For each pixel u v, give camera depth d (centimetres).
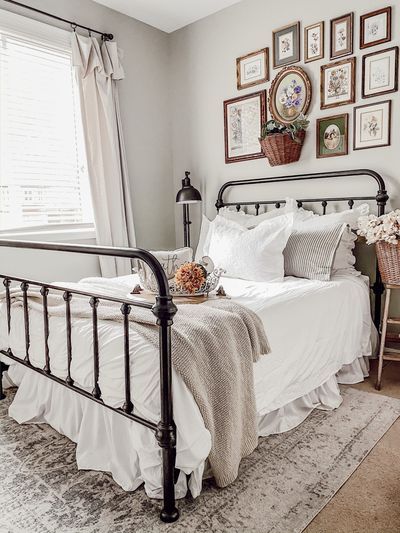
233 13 331
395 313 273
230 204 347
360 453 170
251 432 158
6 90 279
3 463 166
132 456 150
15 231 283
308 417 201
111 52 317
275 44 310
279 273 246
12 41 279
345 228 251
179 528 131
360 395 226
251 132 329
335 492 146
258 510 138
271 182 323
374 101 271
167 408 128
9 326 203
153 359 137
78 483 153
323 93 291
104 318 162
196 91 362
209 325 152
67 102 311
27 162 292
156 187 375
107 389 147
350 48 276
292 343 191
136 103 354
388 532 128
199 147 367
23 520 135
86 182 324
